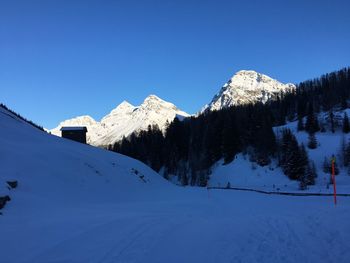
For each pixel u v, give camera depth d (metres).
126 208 23.73
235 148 98.56
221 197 36.97
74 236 12.78
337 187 67.06
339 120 123.50
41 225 15.05
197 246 11.51
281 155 89.12
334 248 10.83
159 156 111.75
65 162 35.38
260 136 94.06
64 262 9.68
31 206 20.67
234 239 12.57
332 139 109.19
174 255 10.36
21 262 9.78
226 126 101.75
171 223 15.97
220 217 18.70
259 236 13.05
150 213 20.42
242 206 25.28
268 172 86.44
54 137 52.38
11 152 30.06
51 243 11.84
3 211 18.50
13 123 46.53
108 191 34.94
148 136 123.94
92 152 51.00
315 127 119.12
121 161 55.34
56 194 26.81
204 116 137.62
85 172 35.97
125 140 124.94
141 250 10.80
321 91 167.38
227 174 90.50
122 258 9.94
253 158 92.69
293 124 133.75
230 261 9.82
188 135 121.31
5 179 24.00
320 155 98.12
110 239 12.29
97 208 23.36
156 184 52.75
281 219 16.72
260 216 18.25
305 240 12.09
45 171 29.98
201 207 25.11
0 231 13.76
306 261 9.65
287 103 166.12
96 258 9.95
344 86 161.00
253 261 9.77
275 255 10.33
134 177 47.88
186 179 95.06
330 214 17.16
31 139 40.53
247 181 84.19
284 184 77.81
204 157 101.50
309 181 77.94
